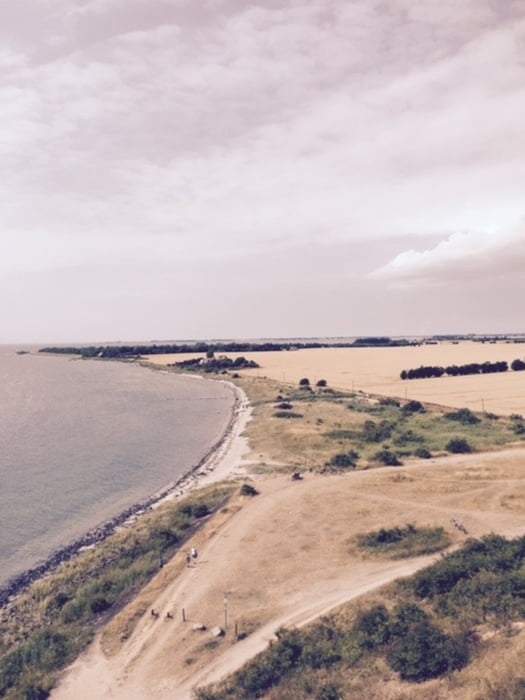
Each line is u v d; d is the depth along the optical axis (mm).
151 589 30297
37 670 23844
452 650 20062
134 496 52062
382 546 33625
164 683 22047
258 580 30281
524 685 16797
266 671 21297
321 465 54688
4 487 54656
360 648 21828
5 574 35781
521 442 60719
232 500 44562
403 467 51969
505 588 25266
